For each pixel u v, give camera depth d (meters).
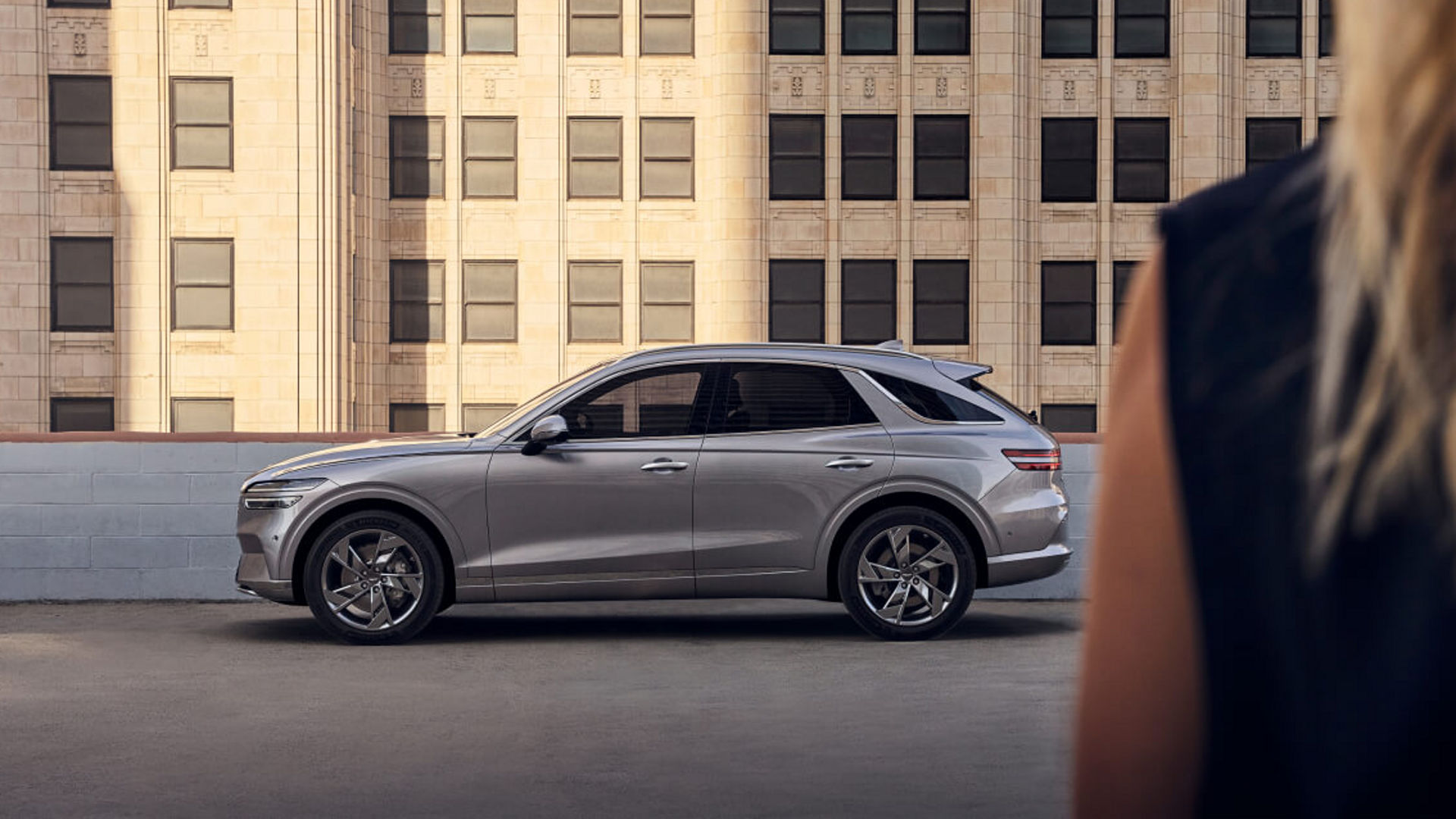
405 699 8.55
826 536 11.19
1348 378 0.55
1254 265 0.58
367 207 47.16
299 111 45.56
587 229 47.59
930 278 46.84
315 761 6.80
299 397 45.56
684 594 11.21
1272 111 47.06
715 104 47.25
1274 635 0.57
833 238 46.94
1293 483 0.56
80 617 12.68
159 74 45.56
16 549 13.67
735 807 5.87
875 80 46.88
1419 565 0.53
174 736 7.46
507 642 11.13
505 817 5.73
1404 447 0.53
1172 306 0.61
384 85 47.56
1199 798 0.61
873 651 10.59
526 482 11.11
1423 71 0.53
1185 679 0.62
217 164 45.81
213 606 13.44
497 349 47.59
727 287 46.94
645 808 5.86
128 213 45.47
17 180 45.22
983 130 46.41
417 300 47.69
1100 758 0.66
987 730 7.49
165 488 13.71
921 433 11.30
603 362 11.51
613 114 47.62
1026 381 46.88
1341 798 0.55
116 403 45.44
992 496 11.25
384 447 11.34
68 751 7.08
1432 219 0.53
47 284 45.34
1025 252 46.91
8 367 45.16
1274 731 0.57
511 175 47.66
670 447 11.19
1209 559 0.58
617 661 10.10
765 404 11.33
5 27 45.19
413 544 11.04
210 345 45.72
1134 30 46.88
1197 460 0.59
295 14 45.56
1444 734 0.53
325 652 10.59
